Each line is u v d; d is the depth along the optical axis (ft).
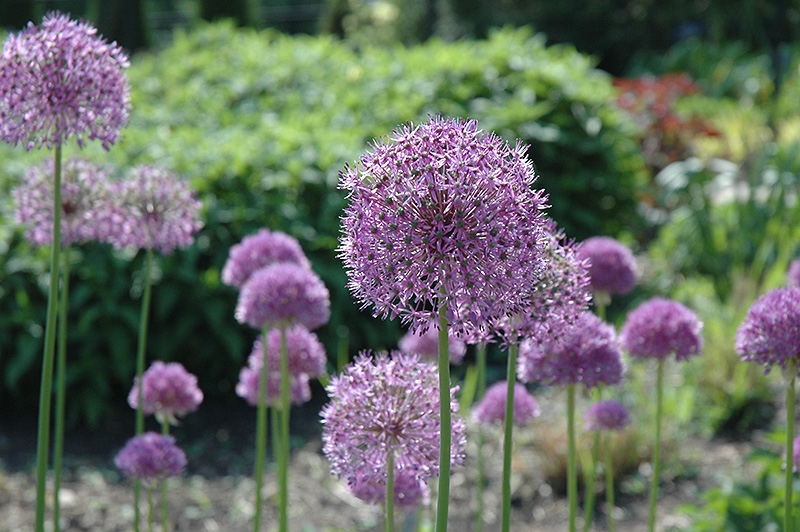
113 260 17.70
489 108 24.30
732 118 39.60
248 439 16.85
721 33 65.31
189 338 18.44
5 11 68.95
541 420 16.56
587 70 28.60
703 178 29.58
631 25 75.36
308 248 19.33
